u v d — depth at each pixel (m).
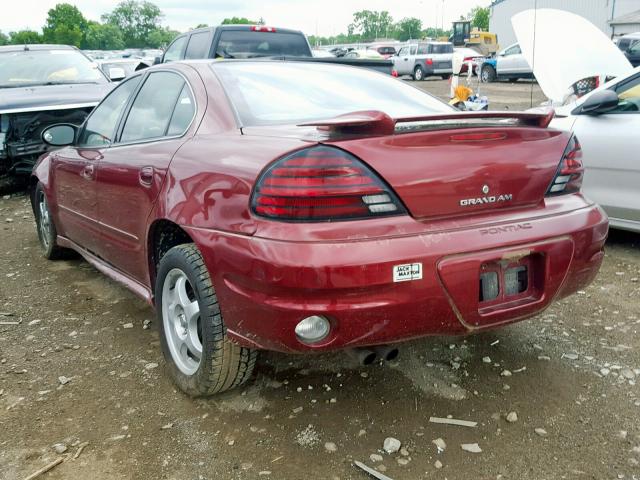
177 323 2.91
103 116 3.99
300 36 9.63
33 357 3.28
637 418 2.59
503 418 2.62
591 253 2.67
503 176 2.46
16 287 4.40
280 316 2.23
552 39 7.11
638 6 35.00
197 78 3.15
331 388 2.89
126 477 2.31
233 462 2.38
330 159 2.20
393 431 2.55
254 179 2.31
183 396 2.86
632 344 3.25
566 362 3.08
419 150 2.30
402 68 29.45
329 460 2.38
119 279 3.67
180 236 3.16
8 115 7.03
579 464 2.32
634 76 4.74
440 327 2.36
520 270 2.52
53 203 4.51
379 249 2.18
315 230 2.18
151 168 2.99
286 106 3.00
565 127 4.97
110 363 3.20
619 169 4.61
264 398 2.82
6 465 2.38
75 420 2.68
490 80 24.66
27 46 8.88
